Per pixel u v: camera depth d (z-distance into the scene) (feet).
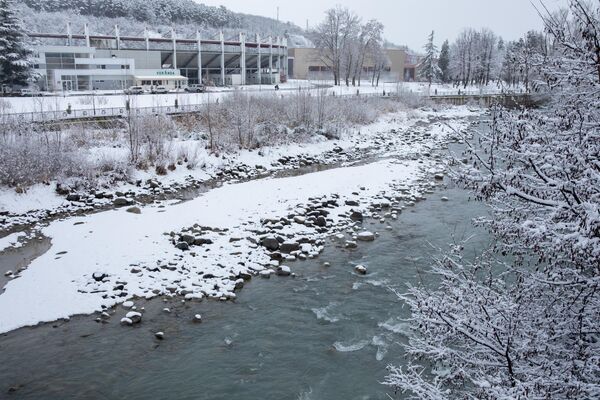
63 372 34.83
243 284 48.80
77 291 46.19
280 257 55.06
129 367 35.45
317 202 75.15
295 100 131.34
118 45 245.04
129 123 90.89
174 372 34.91
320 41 276.82
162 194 80.28
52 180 77.20
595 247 16.01
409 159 112.27
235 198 76.64
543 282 20.44
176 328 40.68
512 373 18.86
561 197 19.22
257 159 103.71
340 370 35.09
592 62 19.31
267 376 34.47
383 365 35.58
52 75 210.59
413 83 317.83
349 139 131.95
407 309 43.55
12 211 68.59
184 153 94.38
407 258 54.80
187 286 47.44
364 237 60.85
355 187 85.25
